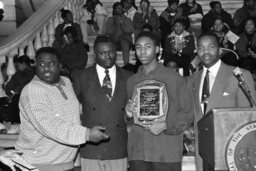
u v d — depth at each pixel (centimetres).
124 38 928
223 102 367
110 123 405
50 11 916
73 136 340
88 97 408
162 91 371
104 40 408
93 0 1104
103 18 1098
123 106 410
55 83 360
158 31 991
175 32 868
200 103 381
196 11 1076
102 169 408
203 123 306
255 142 265
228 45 895
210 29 952
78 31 887
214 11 991
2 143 528
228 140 267
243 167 265
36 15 894
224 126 268
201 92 383
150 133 376
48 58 353
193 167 495
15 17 1120
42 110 342
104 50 405
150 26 936
